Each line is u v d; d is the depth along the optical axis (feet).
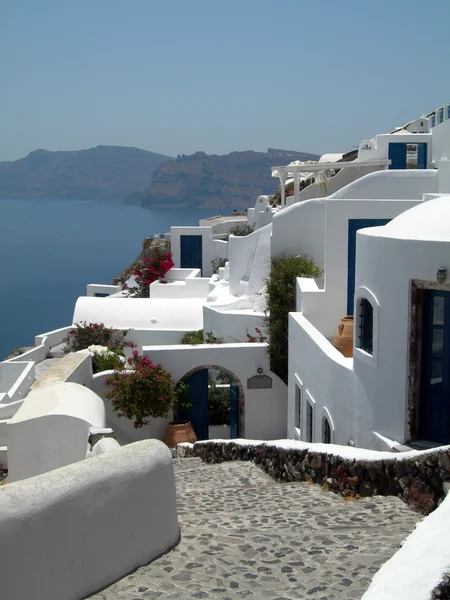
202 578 17.48
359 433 35.63
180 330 82.58
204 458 45.29
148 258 139.03
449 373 30.09
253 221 122.21
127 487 18.16
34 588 15.49
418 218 32.14
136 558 18.38
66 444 36.37
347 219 50.96
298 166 74.95
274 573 17.43
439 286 29.40
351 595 15.55
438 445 30.45
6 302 386.73
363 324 35.53
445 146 68.59
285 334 58.65
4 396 62.03
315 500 25.50
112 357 66.69
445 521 14.47
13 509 15.30
